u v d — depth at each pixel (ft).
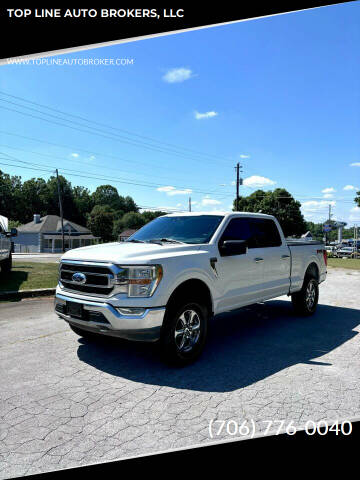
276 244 19.38
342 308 25.05
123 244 15.58
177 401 10.46
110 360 13.88
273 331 18.44
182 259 13.44
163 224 17.95
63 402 10.39
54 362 13.62
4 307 23.97
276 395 10.86
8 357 14.16
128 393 11.00
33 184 304.50
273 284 18.70
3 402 10.39
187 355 13.33
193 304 13.58
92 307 12.59
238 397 10.72
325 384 11.69
